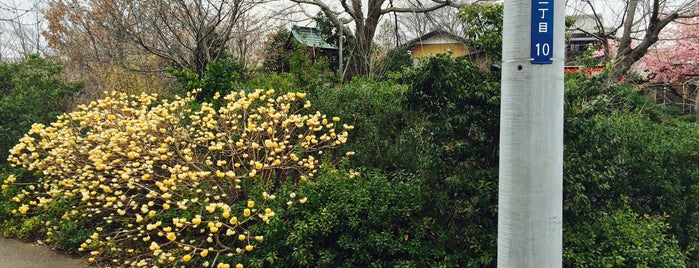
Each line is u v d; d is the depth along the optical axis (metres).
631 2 9.97
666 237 4.25
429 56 3.49
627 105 5.32
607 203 3.91
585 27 14.99
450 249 3.67
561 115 2.12
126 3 10.49
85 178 5.09
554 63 2.09
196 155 5.06
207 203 4.33
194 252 3.90
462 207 3.65
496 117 3.50
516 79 2.11
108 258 4.72
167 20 10.95
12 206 5.70
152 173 4.70
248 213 3.71
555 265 2.11
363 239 3.75
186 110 5.77
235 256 4.02
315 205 3.99
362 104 5.59
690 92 16.33
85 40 13.41
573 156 3.37
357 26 13.77
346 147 5.33
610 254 3.44
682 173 4.61
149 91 10.35
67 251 5.01
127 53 12.68
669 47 14.24
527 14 2.09
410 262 3.57
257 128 4.92
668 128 5.23
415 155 4.94
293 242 3.76
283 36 16.39
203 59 10.90
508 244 2.14
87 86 12.82
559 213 2.11
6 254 4.89
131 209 4.98
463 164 3.56
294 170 5.07
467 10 3.85
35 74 7.98
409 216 3.75
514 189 2.11
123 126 5.43
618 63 9.53
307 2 13.22
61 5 12.66
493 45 3.66
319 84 6.73
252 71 12.87
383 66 13.47
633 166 4.49
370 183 4.07
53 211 5.25
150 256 4.55
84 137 6.05
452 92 3.46
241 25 14.22
